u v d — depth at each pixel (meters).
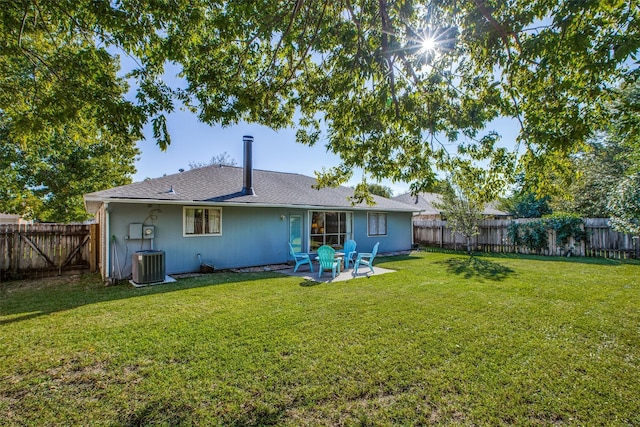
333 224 13.24
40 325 4.67
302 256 9.93
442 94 4.73
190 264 9.62
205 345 3.91
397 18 4.50
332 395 2.85
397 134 5.49
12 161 14.03
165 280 8.20
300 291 6.86
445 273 9.12
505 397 2.81
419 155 5.37
